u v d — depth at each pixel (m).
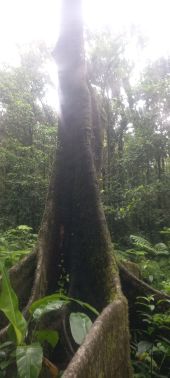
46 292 4.82
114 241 13.29
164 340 4.51
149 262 7.91
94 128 6.42
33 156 16.55
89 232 5.20
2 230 14.20
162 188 15.35
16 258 6.22
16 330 2.95
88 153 5.64
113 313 3.40
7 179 16.55
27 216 15.56
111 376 3.11
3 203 16.09
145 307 4.95
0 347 3.13
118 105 18.22
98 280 4.75
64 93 5.94
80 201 5.42
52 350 4.27
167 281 7.06
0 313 4.20
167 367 4.56
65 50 6.00
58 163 5.72
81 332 3.08
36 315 3.21
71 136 5.80
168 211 14.97
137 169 16.78
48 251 5.18
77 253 5.17
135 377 4.04
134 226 14.42
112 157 17.64
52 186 5.66
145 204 14.77
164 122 16.97
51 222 5.41
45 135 17.42
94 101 6.62
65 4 6.03
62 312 4.48
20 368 2.67
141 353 4.25
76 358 2.53
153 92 17.20
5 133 19.59
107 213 13.85
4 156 16.45
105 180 16.14
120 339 3.46
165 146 16.62
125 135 18.47
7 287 2.98
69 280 5.05
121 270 5.11
